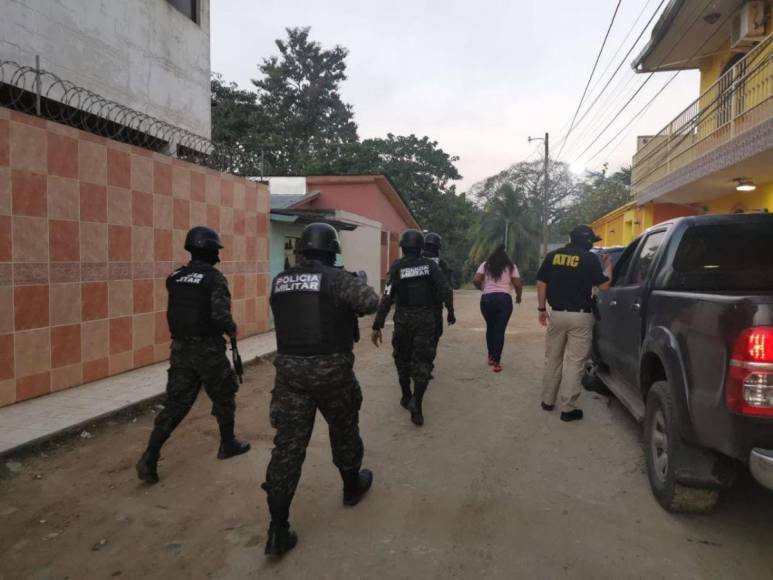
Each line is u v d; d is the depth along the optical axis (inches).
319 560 112.2
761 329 101.3
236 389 164.6
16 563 112.3
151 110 333.1
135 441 182.7
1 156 196.4
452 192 1461.6
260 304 390.0
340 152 1224.2
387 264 844.6
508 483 148.9
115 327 252.2
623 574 106.2
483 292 290.0
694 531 122.6
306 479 151.7
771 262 155.1
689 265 153.9
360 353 346.9
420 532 123.1
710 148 438.9
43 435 173.6
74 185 227.5
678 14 465.7
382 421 203.6
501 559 111.9
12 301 202.8
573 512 132.1
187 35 366.0
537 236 1603.1
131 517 131.3
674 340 128.1
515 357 330.6
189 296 151.3
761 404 100.5
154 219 276.4
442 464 162.4
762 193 450.6
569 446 176.9
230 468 159.8
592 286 196.9
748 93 380.5
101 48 291.6
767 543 117.5
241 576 107.1
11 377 204.2
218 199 332.8
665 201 590.9
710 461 120.1
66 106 269.3
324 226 129.4
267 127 1135.6
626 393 185.9
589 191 1731.1
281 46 1744.6
